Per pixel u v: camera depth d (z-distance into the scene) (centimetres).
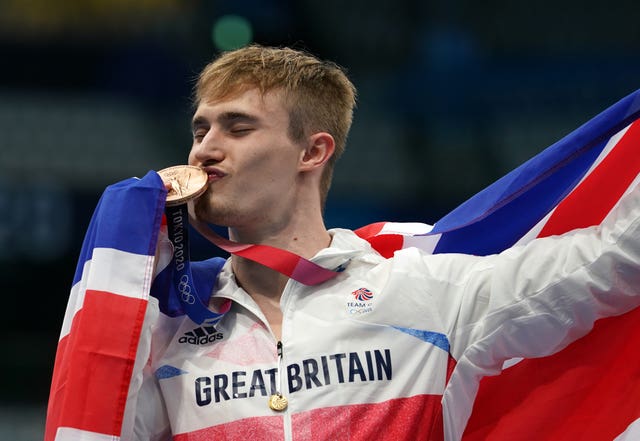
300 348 729
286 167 775
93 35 3219
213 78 788
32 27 3244
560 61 3328
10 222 2842
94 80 3203
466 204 814
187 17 3097
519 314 728
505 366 795
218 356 738
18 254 2798
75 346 682
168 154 3036
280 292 767
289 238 783
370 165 3075
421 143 3128
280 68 793
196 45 3072
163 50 3117
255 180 758
